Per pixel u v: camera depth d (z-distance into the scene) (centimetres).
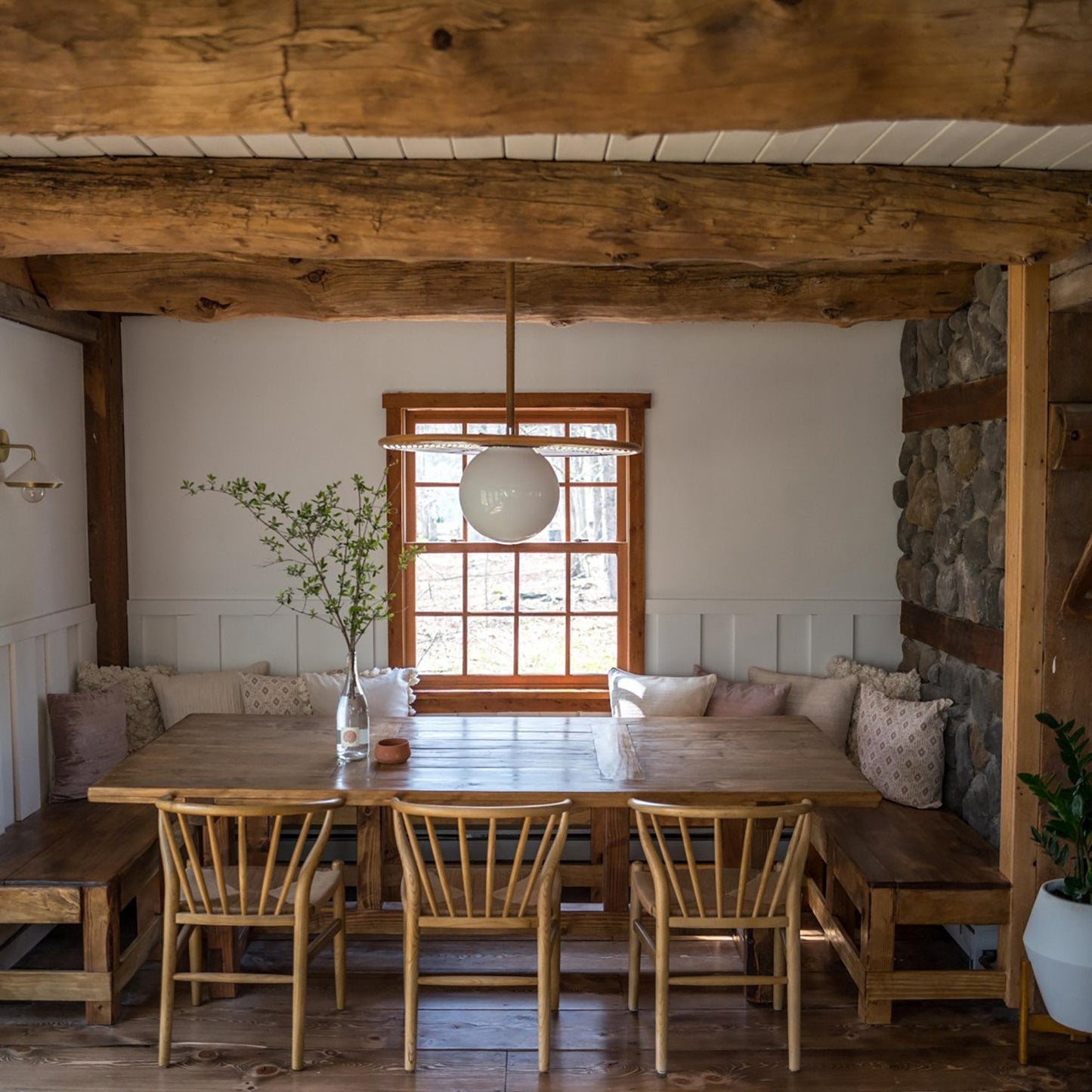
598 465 523
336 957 358
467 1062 325
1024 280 332
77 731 436
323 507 411
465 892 310
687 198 295
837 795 325
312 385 504
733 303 427
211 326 500
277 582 507
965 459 428
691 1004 363
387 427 504
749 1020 352
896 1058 329
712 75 205
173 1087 310
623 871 393
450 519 523
